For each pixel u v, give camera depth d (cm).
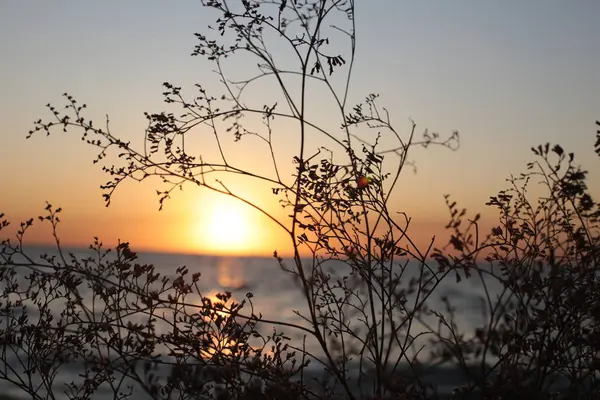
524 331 312
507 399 288
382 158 393
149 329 372
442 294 302
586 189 312
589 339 306
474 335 297
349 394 343
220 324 370
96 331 375
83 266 397
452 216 302
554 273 302
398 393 326
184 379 329
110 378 407
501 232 355
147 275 385
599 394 308
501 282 298
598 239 328
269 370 373
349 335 395
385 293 370
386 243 371
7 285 407
